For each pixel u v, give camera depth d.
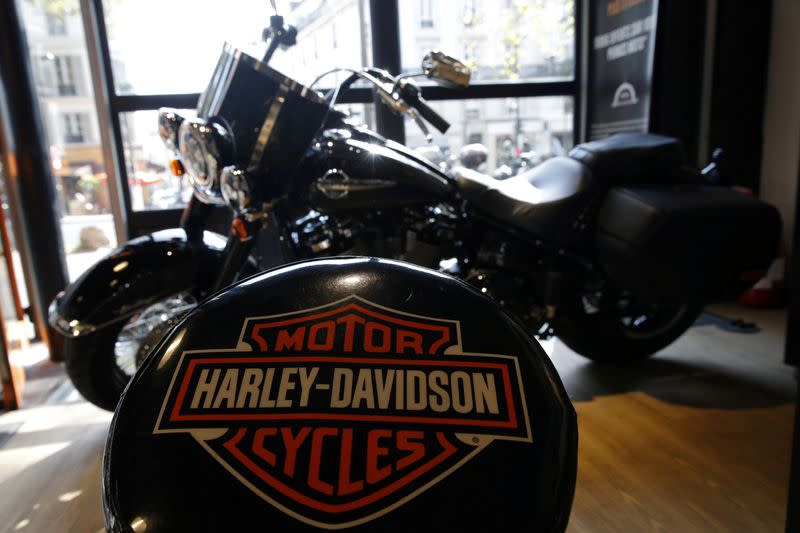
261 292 0.33
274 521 0.24
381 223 1.49
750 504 1.29
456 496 0.25
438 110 2.93
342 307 0.32
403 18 2.73
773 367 2.09
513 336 0.32
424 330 0.31
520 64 2.98
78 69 2.65
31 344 2.66
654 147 1.70
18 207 2.38
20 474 1.53
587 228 1.70
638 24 2.61
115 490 0.26
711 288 1.58
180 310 1.62
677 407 1.78
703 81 2.83
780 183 2.83
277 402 0.28
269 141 1.24
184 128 1.22
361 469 0.25
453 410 0.28
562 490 0.27
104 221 2.89
